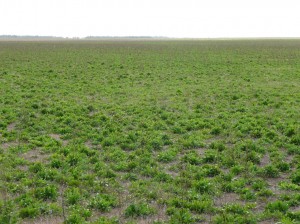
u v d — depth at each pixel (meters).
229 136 16.80
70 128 17.91
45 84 30.97
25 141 16.22
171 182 12.07
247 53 64.25
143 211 10.02
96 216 9.91
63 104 23.11
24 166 13.39
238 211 10.05
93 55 61.59
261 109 21.88
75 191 11.16
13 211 9.89
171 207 10.28
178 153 15.03
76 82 32.44
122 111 21.55
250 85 30.67
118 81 33.16
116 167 13.27
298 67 43.06
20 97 24.92
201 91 28.06
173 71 39.91
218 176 12.42
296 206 10.45
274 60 51.03
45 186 11.56
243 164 13.40
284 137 16.39
